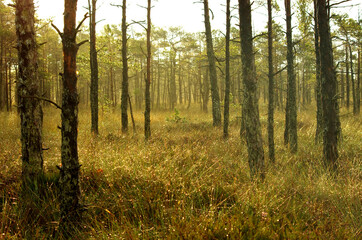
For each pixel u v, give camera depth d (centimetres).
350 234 270
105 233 270
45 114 1573
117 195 344
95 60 934
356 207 331
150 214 313
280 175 457
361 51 1903
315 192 381
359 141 759
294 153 662
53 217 310
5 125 1056
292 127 691
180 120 1408
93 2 931
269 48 631
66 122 289
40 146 412
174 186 356
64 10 284
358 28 1241
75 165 296
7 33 1598
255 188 357
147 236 264
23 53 402
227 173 450
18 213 306
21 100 400
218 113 1198
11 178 406
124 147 582
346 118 1367
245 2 443
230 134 909
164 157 501
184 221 276
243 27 447
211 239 252
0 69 1761
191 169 424
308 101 3241
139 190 347
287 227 284
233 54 1620
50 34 2205
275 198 338
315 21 793
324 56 514
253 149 440
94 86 922
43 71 1834
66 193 292
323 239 259
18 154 508
